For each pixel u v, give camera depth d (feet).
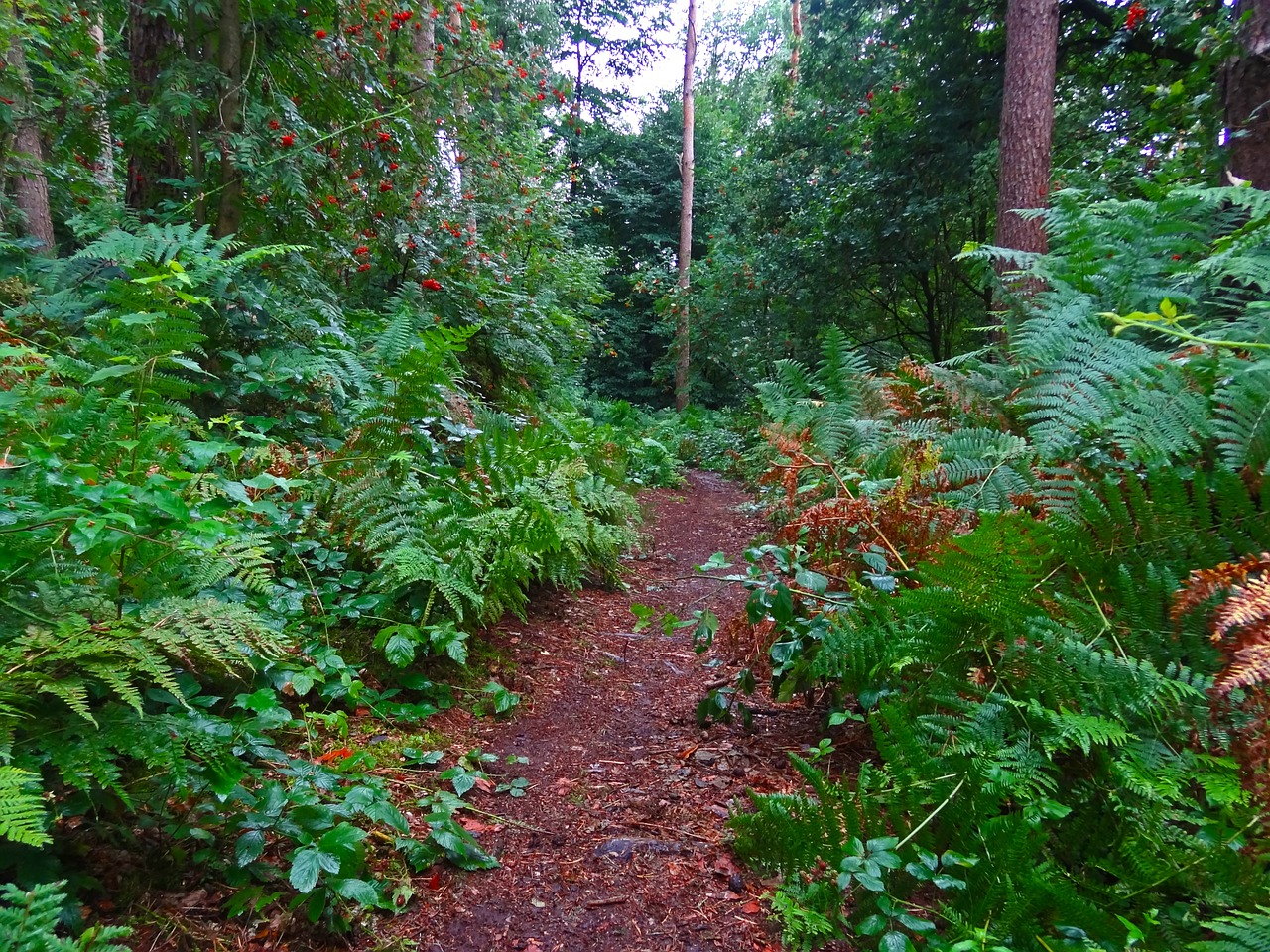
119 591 5.62
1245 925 3.65
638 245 90.43
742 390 62.44
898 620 6.64
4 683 4.29
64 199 22.33
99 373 5.96
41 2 16.47
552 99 31.24
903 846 4.98
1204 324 9.16
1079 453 8.23
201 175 13.73
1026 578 5.76
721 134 82.28
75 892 4.50
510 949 5.14
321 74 16.55
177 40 14.67
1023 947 4.23
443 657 9.71
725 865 6.09
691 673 10.61
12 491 5.06
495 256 24.45
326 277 18.43
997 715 5.53
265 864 5.30
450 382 9.99
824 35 37.09
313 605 9.02
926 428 9.91
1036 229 20.75
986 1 30.14
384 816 5.67
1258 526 5.76
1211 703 4.89
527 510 10.27
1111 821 5.03
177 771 4.46
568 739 8.57
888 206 35.14
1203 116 16.84
